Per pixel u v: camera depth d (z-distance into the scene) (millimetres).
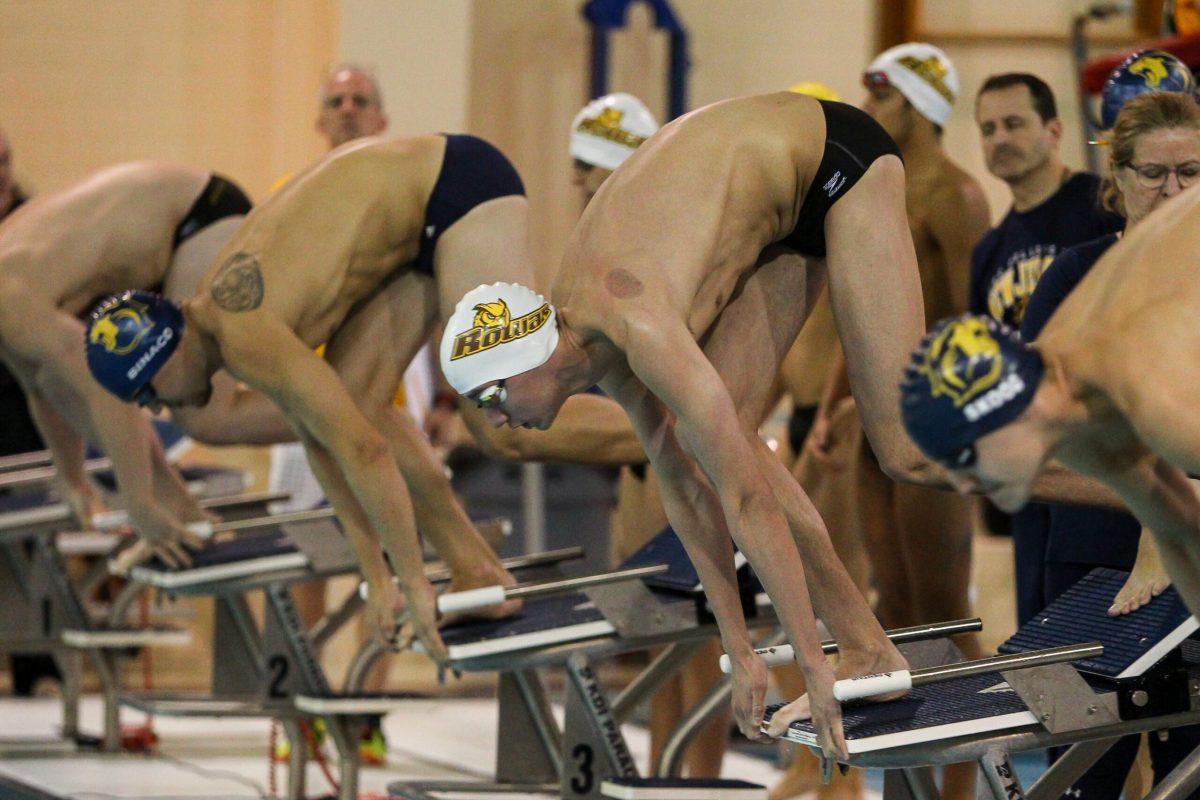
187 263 19094
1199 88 12906
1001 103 14750
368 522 14938
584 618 13984
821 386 17844
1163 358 7273
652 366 9602
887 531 16328
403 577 14164
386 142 15094
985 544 26578
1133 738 11547
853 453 16531
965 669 9703
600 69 30359
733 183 10352
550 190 31172
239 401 17969
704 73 31188
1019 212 15102
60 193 19078
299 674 17734
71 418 18406
